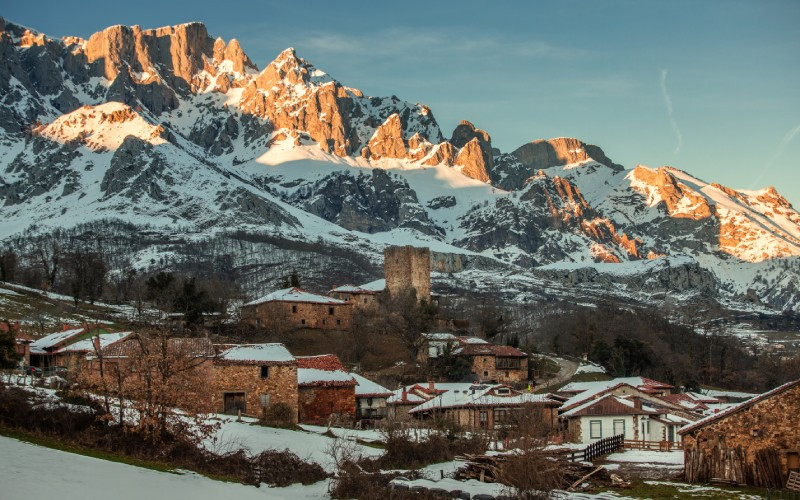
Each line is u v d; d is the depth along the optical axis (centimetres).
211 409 10700
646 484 8138
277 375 11212
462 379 18600
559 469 7925
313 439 9950
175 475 7519
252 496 7288
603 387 14312
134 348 9769
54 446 7650
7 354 10719
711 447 8212
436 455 9544
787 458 7950
